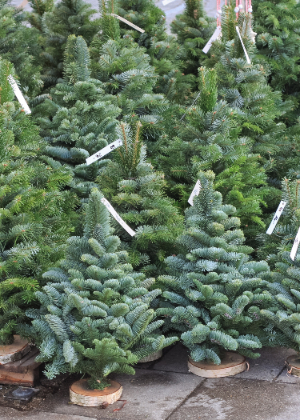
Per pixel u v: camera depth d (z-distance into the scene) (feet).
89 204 10.82
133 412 10.07
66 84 15.93
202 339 10.98
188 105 18.57
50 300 10.61
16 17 18.26
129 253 12.53
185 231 11.63
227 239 11.53
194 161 14.12
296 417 9.66
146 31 19.31
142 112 16.84
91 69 16.12
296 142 17.04
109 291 9.89
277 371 11.62
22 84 16.01
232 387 10.93
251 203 14.11
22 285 10.46
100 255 10.50
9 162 11.27
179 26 21.67
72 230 12.49
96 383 10.53
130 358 9.98
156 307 12.28
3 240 10.94
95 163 14.34
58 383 11.37
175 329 12.36
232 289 11.04
